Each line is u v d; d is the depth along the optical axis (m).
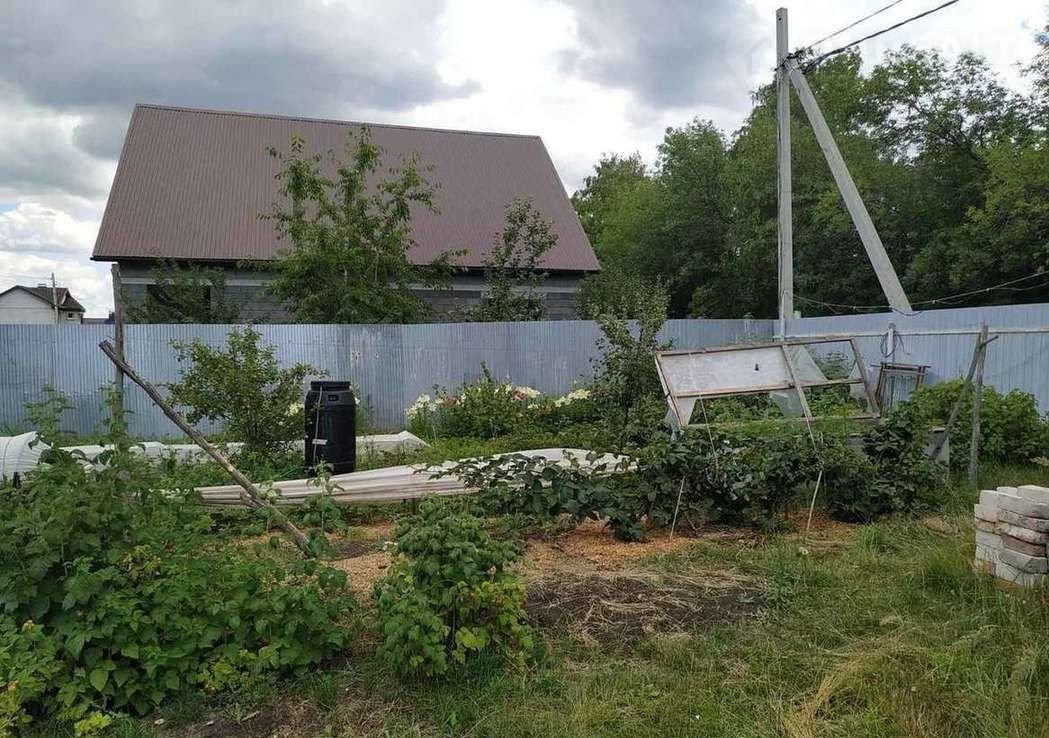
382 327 13.21
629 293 19.03
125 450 3.67
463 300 19.39
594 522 6.05
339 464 7.54
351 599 3.72
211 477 6.79
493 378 13.81
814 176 21.61
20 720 2.84
